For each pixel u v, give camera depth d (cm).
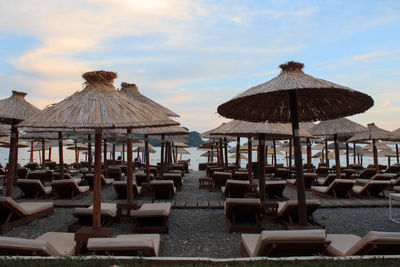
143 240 302
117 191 848
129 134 680
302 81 381
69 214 663
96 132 400
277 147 2673
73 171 1666
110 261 288
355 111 488
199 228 552
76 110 385
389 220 620
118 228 556
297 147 412
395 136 1302
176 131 921
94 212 394
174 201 779
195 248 442
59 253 322
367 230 547
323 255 312
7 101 759
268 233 293
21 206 616
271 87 375
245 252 367
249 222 579
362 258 292
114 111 393
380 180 934
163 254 416
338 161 1035
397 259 289
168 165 1645
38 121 367
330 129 1040
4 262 276
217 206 716
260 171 650
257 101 522
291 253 312
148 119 405
